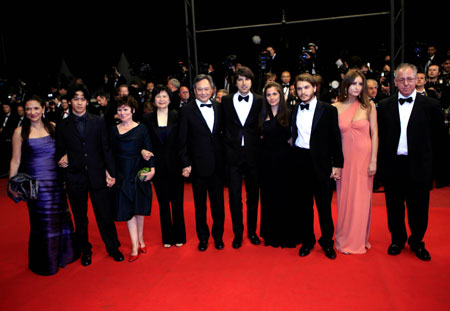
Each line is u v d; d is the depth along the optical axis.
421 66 6.89
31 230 3.28
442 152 3.27
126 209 3.37
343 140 3.33
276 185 3.49
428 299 2.56
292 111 3.42
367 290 2.71
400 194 3.27
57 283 3.07
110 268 3.30
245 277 3.00
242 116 3.51
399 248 3.29
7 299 2.84
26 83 9.07
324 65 8.13
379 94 5.96
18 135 3.24
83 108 3.28
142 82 8.21
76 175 3.27
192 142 3.53
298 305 2.56
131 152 3.42
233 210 3.60
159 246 3.76
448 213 4.26
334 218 4.29
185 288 2.87
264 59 6.61
